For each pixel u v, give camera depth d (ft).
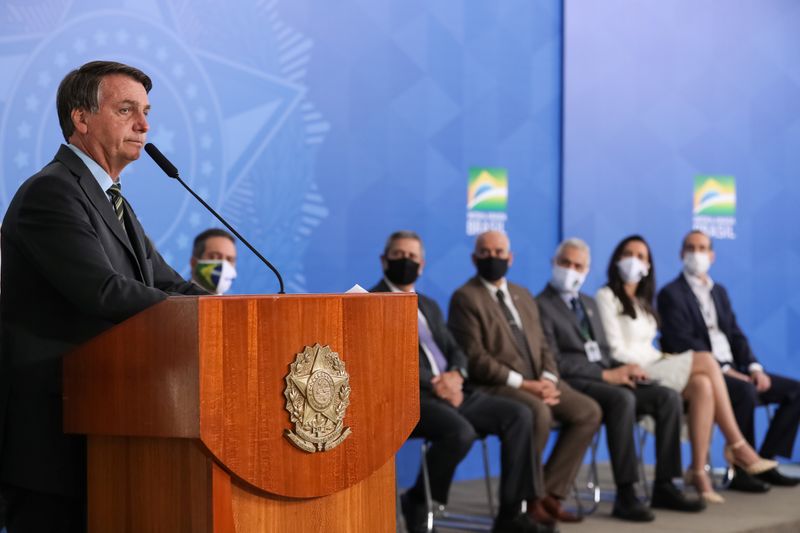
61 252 10.21
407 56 29.84
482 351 25.57
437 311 25.53
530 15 32.94
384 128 29.37
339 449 9.94
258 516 9.45
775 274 38.24
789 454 30.81
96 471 9.91
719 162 37.14
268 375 9.30
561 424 25.77
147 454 9.52
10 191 22.41
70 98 11.17
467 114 31.30
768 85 38.34
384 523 10.70
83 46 23.40
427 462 23.15
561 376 27.37
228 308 9.02
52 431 10.47
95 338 9.71
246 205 26.35
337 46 28.27
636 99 35.27
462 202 31.19
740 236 37.55
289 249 27.27
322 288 27.99
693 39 36.63
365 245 28.94
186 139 25.14
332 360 9.83
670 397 27.25
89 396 9.77
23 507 10.77
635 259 29.43
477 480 31.53
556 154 33.60
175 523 9.30
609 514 26.58
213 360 8.89
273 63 26.86
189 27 25.16
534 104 33.04
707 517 26.16
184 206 25.14
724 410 29.48
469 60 31.35
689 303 31.09
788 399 30.94
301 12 27.48
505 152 32.22
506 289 26.71
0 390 10.62
